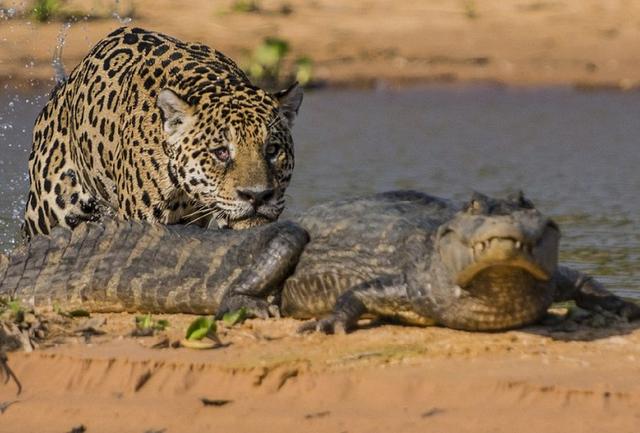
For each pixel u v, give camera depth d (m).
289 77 35.81
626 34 40.28
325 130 29.64
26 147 24.12
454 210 11.08
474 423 8.55
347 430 8.57
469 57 38.69
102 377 9.63
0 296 11.98
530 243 9.25
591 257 15.84
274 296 11.32
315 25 41.19
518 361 9.43
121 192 13.20
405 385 9.01
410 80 37.00
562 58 38.34
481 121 30.97
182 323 11.05
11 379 9.86
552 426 8.44
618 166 24.48
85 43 36.31
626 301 10.83
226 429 8.78
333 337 10.13
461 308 10.02
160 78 13.23
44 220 14.35
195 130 12.65
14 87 32.25
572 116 31.56
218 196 12.53
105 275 11.87
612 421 8.45
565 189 21.92
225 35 39.69
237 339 10.16
